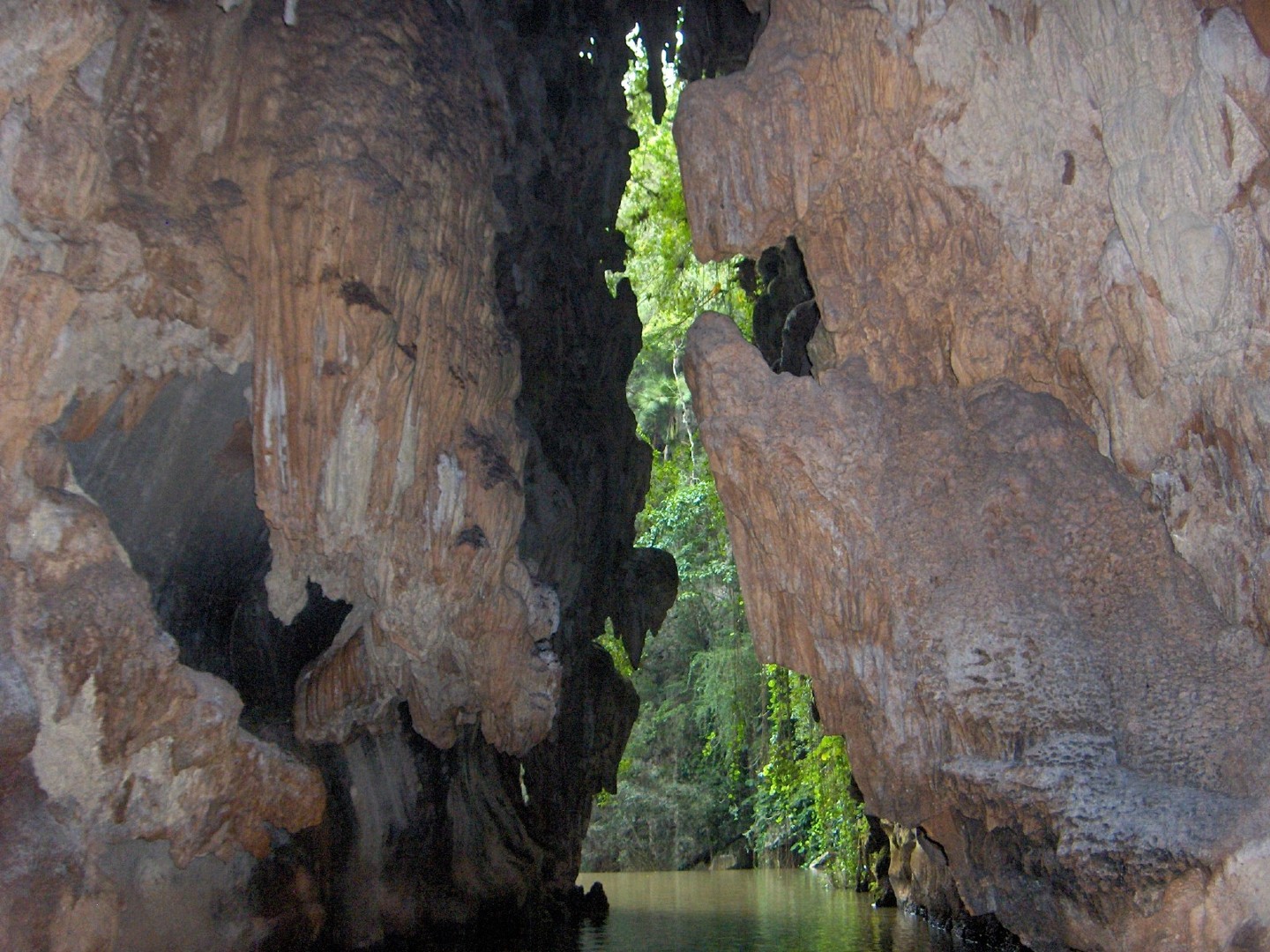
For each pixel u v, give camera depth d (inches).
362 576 319.3
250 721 314.2
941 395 260.5
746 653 876.6
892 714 241.9
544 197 486.0
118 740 231.0
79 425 240.1
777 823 848.3
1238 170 204.1
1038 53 236.8
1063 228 241.3
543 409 505.0
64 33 198.8
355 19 304.7
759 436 251.3
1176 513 228.2
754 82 270.4
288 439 283.1
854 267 271.0
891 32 249.3
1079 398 248.1
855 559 247.6
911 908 453.1
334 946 320.2
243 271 277.3
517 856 445.7
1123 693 217.6
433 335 322.0
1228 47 202.7
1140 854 191.6
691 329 272.4
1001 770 217.8
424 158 314.8
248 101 282.2
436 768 396.8
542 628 367.9
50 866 209.3
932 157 252.4
